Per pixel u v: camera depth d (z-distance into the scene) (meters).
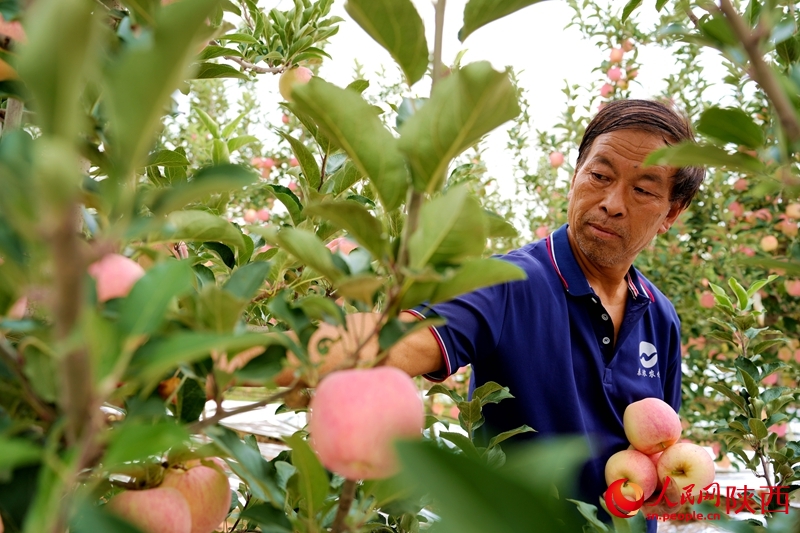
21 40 0.97
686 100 5.20
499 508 0.38
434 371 1.81
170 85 0.48
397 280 0.76
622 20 1.41
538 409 2.08
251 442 1.29
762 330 2.45
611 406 2.17
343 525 0.81
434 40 0.76
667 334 2.48
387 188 0.78
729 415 4.34
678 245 5.09
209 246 1.56
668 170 2.05
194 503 0.93
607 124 2.15
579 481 2.02
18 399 0.78
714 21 0.87
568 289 2.17
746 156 0.79
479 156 5.02
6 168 0.49
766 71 0.69
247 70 2.25
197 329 0.79
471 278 0.76
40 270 0.59
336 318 0.82
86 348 0.47
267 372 0.85
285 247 0.81
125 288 0.78
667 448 1.83
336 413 0.73
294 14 2.28
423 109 0.71
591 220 2.12
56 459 0.52
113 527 0.54
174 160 1.35
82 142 0.83
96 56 0.69
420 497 0.97
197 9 0.46
